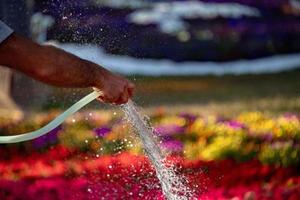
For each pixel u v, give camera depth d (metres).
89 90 11.91
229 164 12.31
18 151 13.88
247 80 27.98
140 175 10.72
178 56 31.59
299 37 33.44
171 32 32.22
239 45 32.78
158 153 7.57
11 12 14.90
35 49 6.29
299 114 18.30
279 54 33.03
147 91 23.42
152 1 33.53
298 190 11.10
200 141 14.25
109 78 6.79
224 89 25.70
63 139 13.88
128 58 29.28
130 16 30.83
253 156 13.14
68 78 6.49
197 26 33.03
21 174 12.52
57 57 6.39
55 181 11.45
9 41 6.21
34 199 10.87
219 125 15.70
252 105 21.33
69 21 11.56
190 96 23.83
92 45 10.77
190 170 11.69
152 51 31.28
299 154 12.96
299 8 33.78
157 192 10.32
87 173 11.45
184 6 33.81
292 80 27.92
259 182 11.86
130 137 11.46
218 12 33.69
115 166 11.11
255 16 33.62
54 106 16.39
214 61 32.03
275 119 16.88
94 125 14.69
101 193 10.87
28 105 16.30
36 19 15.13
